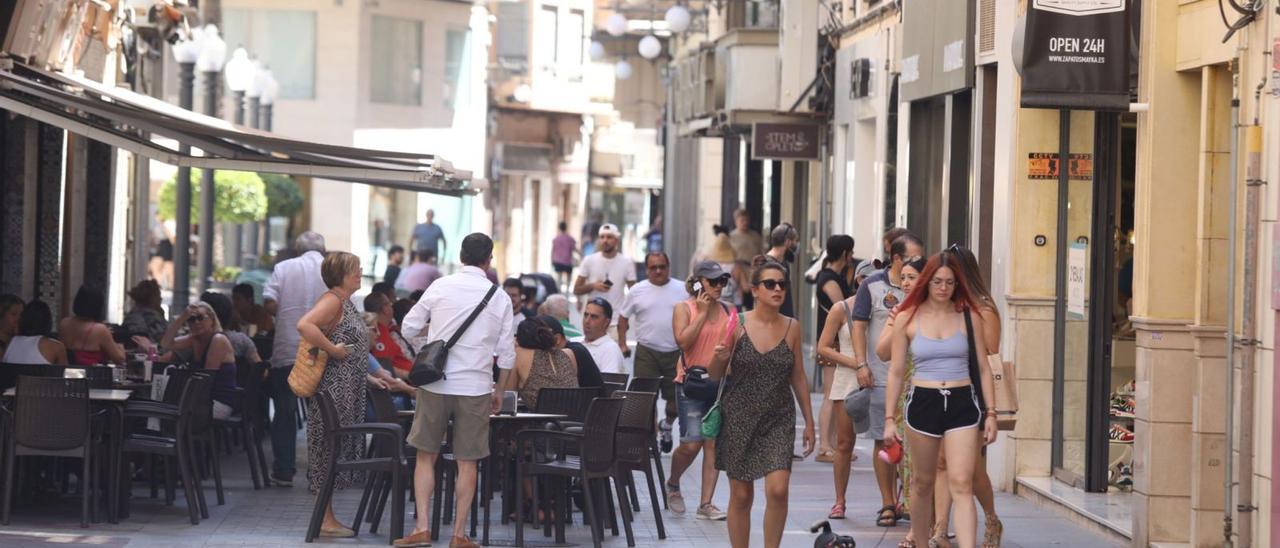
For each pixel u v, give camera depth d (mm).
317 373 30969
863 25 60281
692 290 33375
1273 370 24906
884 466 32719
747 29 69062
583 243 138375
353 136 108688
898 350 26766
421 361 29016
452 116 116750
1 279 47812
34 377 30297
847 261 37781
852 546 27062
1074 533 31734
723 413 26266
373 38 110000
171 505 34062
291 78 108375
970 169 41031
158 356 39531
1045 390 36031
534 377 33531
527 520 33375
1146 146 29016
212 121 37906
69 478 37219
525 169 148750
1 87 35250
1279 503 24672
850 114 61656
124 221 58625
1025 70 30109
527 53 144750
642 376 40438
